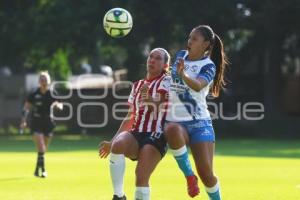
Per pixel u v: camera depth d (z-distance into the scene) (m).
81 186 44.91
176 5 120.25
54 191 42.12
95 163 64.81
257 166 62.22
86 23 124.44
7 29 131.00
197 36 28.45
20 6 132.38
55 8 125.75
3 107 154.62
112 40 125.88
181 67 27.20
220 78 29.58
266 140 116.19
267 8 119.81
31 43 130.62
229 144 103.38
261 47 130.88
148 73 29.56
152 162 28.02
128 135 28.62
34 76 167.88
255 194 40.72
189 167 28.36
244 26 124.25
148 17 124.44
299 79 142.12
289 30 125.38
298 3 118.25
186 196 39.34
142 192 27.61
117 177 28.30
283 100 141.12
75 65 159.50
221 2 119.94
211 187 29.06
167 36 125.12
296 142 109.44
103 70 181.12
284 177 51.84
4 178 50.25
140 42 126.12
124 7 122.12
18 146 96.06
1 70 189.75
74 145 99.19
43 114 51.88
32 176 51.88
